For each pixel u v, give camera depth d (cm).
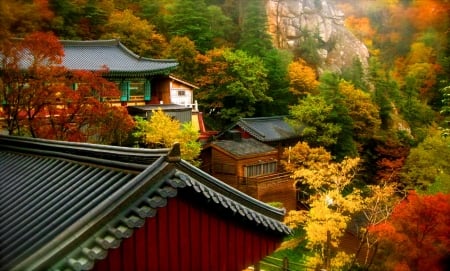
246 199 764
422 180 2909
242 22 5534
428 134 3997
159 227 689
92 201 635
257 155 3003
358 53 6178
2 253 607
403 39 5731
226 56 4025
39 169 914
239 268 806
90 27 4438
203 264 750
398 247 1728
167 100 3828
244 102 4116
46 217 677
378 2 6494
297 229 2562
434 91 4569
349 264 2044
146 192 587
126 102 3594
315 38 6156
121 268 649
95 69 3353
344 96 3812
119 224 562
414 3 5566
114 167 742
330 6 6744
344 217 1959
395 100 4466
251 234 825
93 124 2238
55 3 4116
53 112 2173
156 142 2480
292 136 3466
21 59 2330
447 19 5016
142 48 4341
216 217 764
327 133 3400
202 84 4088
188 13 4747
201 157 3111
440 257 1641
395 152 3728
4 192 848
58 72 2078
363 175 3609
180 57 4262
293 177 2655
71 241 527
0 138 1134
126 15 4494
